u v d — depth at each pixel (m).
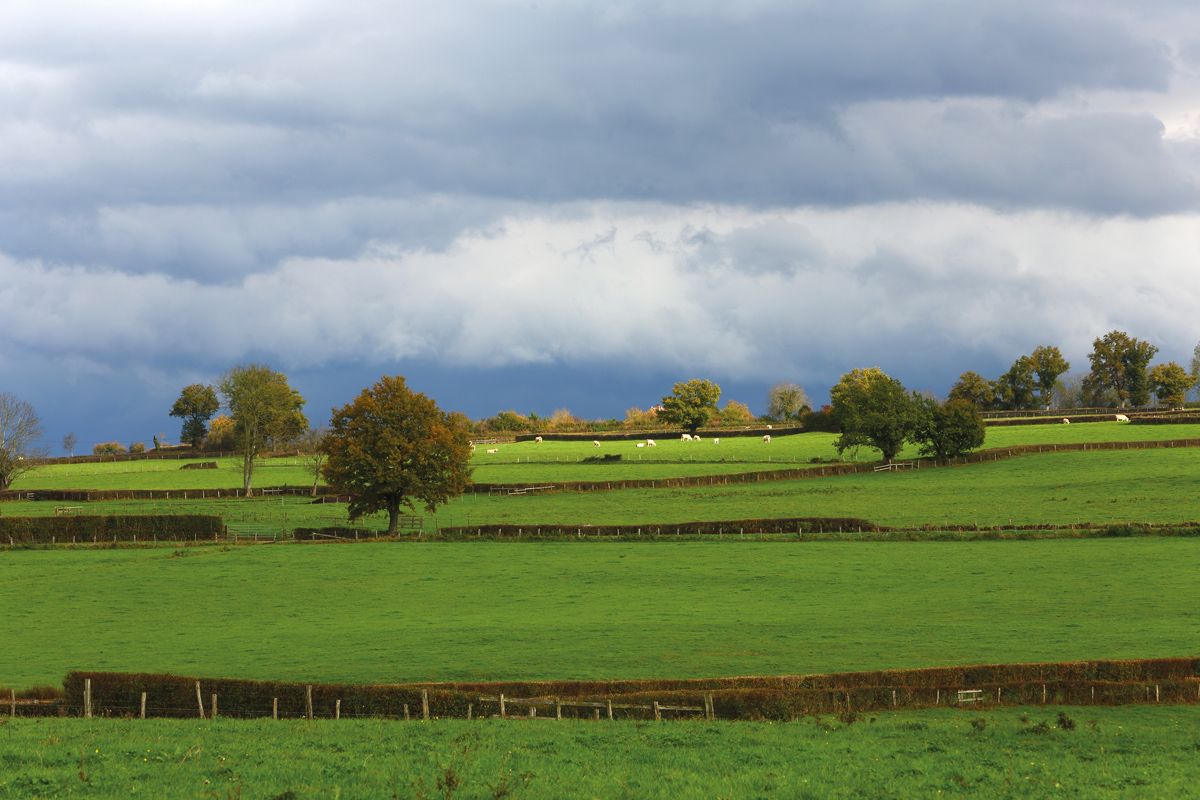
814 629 49.31
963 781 20.61
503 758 21.88
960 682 37.00
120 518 83.50
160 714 32.75
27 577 68.56
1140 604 54.50
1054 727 29.66
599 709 31.41
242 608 59.09
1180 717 32.84
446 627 51.66
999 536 77.94
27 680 39.53
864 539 79.00
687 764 21.86
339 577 68.31
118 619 55.97
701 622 52.00
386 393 87.94
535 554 75.81
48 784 18.78
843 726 29.20
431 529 90.06
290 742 24.16
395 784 19.02
